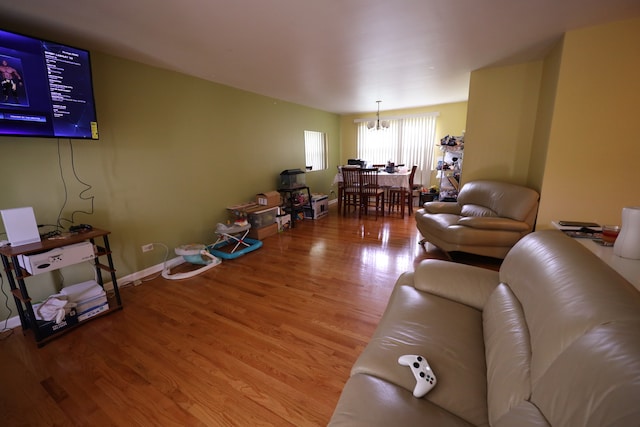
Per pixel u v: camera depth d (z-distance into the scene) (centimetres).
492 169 349
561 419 65
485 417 89
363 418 87
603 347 65
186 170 331
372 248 367
